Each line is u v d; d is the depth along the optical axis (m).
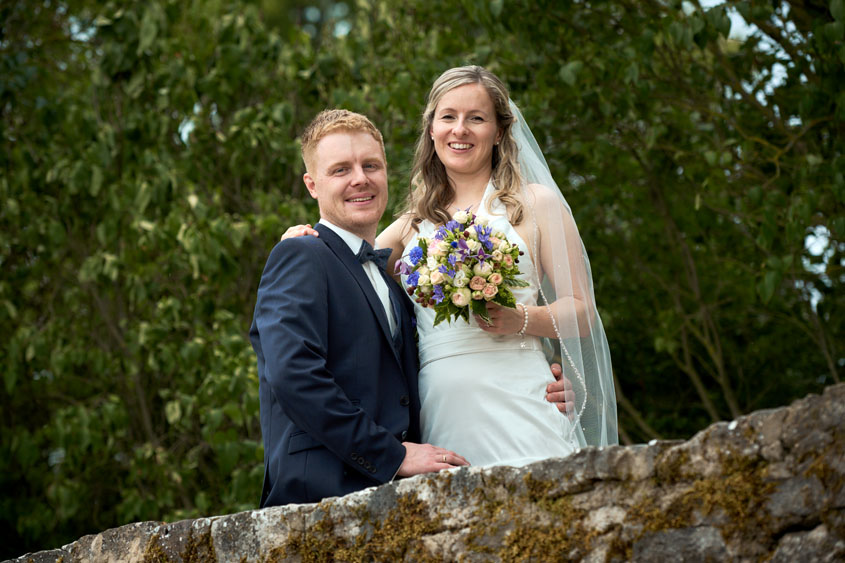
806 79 6.09
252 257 6.91
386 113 6.48
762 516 2.04
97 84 6.46
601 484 2.21
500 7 5.63
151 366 6.35
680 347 7.96
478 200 3.31
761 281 5.28
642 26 5.98
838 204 5.77
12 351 6.67
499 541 2.28
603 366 3.16
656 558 2.11
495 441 2.98
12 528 7.40
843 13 4.85
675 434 7.81
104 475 7.39
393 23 6.93
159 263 6.61
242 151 6.54
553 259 3.17
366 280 3.00
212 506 6.74
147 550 2.80
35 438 7.12
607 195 7.04
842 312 7.09
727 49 6.41
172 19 6.69
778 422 2.07
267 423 2.92
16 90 7.34
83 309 7.36
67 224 7.00
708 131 6.56
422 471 2.72
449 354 3.09
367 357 2.88
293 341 2.75
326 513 2.51
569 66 5.74
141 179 6.37
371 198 3.08
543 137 6.66
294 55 6.80
